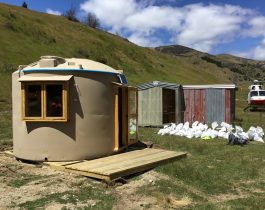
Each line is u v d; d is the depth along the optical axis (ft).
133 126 50.75
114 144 43.65
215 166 41.45
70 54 211.00
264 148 52.90
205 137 61.31
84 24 298.97
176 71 295.69
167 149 50.49
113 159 40.19
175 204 29.63
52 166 38.32
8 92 111.24
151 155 42.68
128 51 269.03
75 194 30.48
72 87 39.88
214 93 83.56
